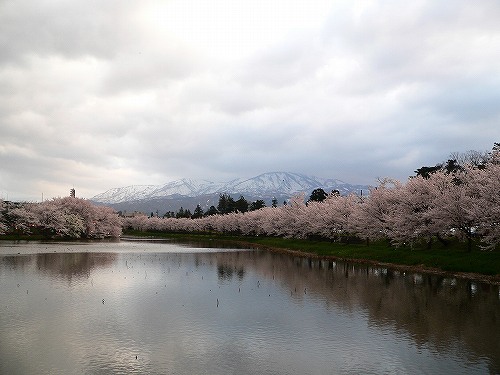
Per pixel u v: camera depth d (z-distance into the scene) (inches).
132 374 619.8
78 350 720.3
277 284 1475.1
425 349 757.9
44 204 4352.9
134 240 4643.2
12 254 2347.4
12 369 627.8
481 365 677.9
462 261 1685.5
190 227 6830.7
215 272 1791.3
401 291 1334.9
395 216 2101.4
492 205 1481.3
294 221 3774.6
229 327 886.4
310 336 832.9
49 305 1053.2
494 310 1067.9
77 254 2447.1
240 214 5423.2
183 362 675.4
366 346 772.6
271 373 637.9
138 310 1023.0
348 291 1337.4
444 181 2009.1
